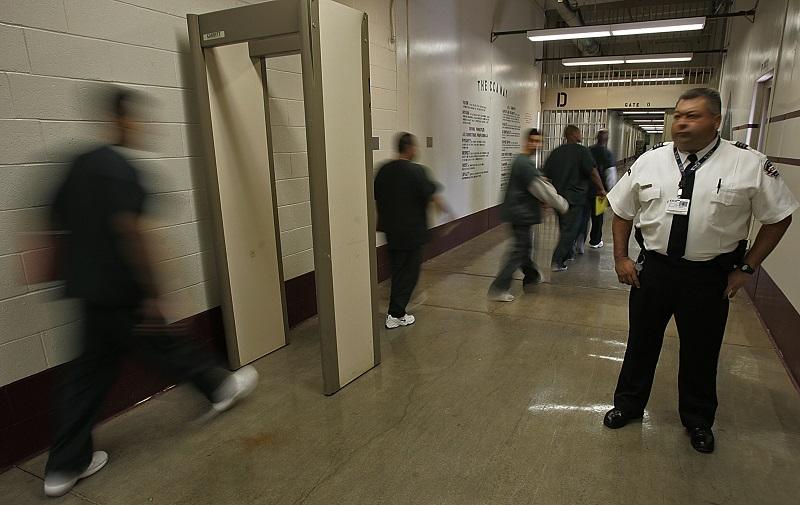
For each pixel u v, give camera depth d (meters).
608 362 3.10
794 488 1.95
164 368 2.24
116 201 1.82
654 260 2.14
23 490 2.03
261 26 2.46
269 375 3.01
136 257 1.92
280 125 3.47
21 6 2.04
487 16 7.06
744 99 6.39
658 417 2.47
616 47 12.74
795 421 2.41
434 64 5.64
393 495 1.96
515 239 4.21
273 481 2.06
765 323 3.62
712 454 2.17
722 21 9.55
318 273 2.60
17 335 2.15
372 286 3.00
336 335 2.74
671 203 2.00
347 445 2.29
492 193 7.85
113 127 1.98
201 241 2.97
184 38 2.78
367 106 2.81
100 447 2.31
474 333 3.60
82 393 1.98
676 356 3.14
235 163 2.94
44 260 1.96
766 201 1.88
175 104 2.75
